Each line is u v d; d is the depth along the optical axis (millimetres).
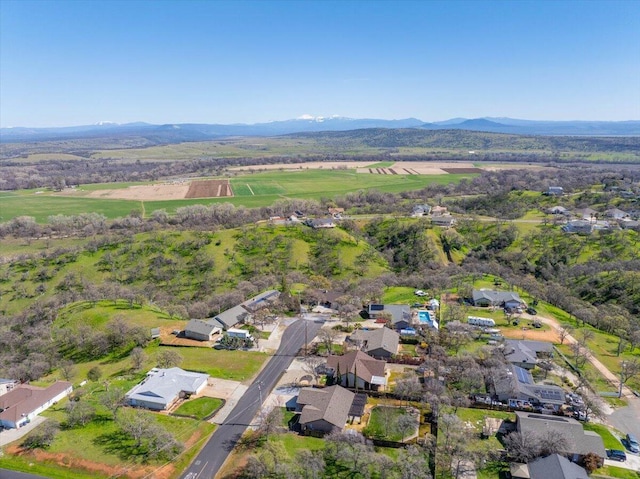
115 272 199875
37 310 162250
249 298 161750
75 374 112688
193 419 88938
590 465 72250
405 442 80062
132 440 82312
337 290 166250
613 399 94750
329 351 115875
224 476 73125
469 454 73312
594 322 138500
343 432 80125
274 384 102438
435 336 120062
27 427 88000
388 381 101938
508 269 195750
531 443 74625
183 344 126000
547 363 105625
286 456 72562
